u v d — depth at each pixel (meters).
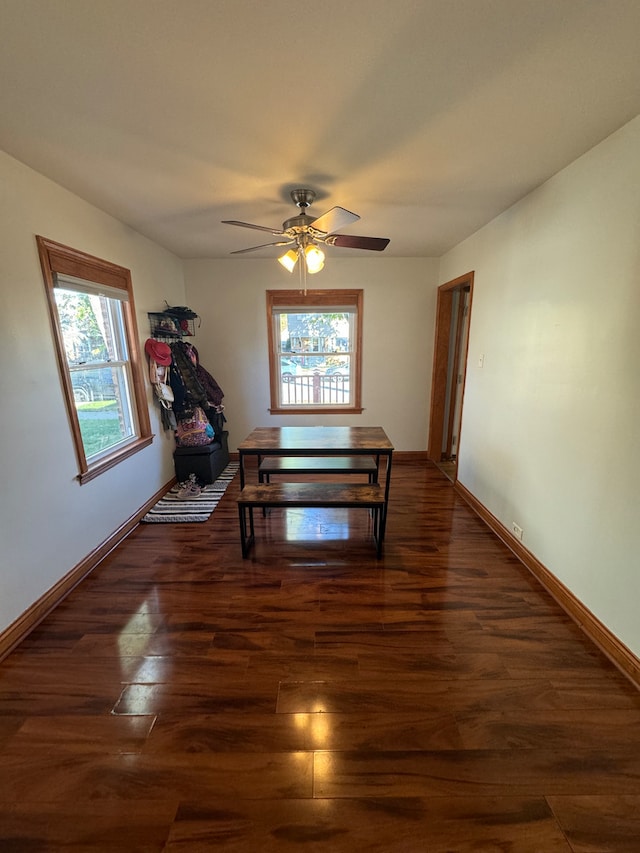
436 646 1.84
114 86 1.37
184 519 3.19
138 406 3.26
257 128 1.66
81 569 2.38
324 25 1.11
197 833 1.14
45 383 2.12
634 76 1.33
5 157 1.85
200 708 1.53
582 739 1.41
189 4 1.04
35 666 1.74
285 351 4.64
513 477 2.69
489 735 1.42
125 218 2.86
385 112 1.55
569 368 2.07
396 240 3.59
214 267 4.32
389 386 4.68
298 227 2.26
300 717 1.49
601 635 1.83
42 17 1.07
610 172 1.75
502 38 1.16
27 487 1.98
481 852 1.10
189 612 2.08
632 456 1.66
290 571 2.46
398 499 3.61
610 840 1.12
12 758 1.35
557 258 2.16
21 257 1.96
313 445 2.94
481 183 2.28
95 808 1.20
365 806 1.21
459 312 4.41
